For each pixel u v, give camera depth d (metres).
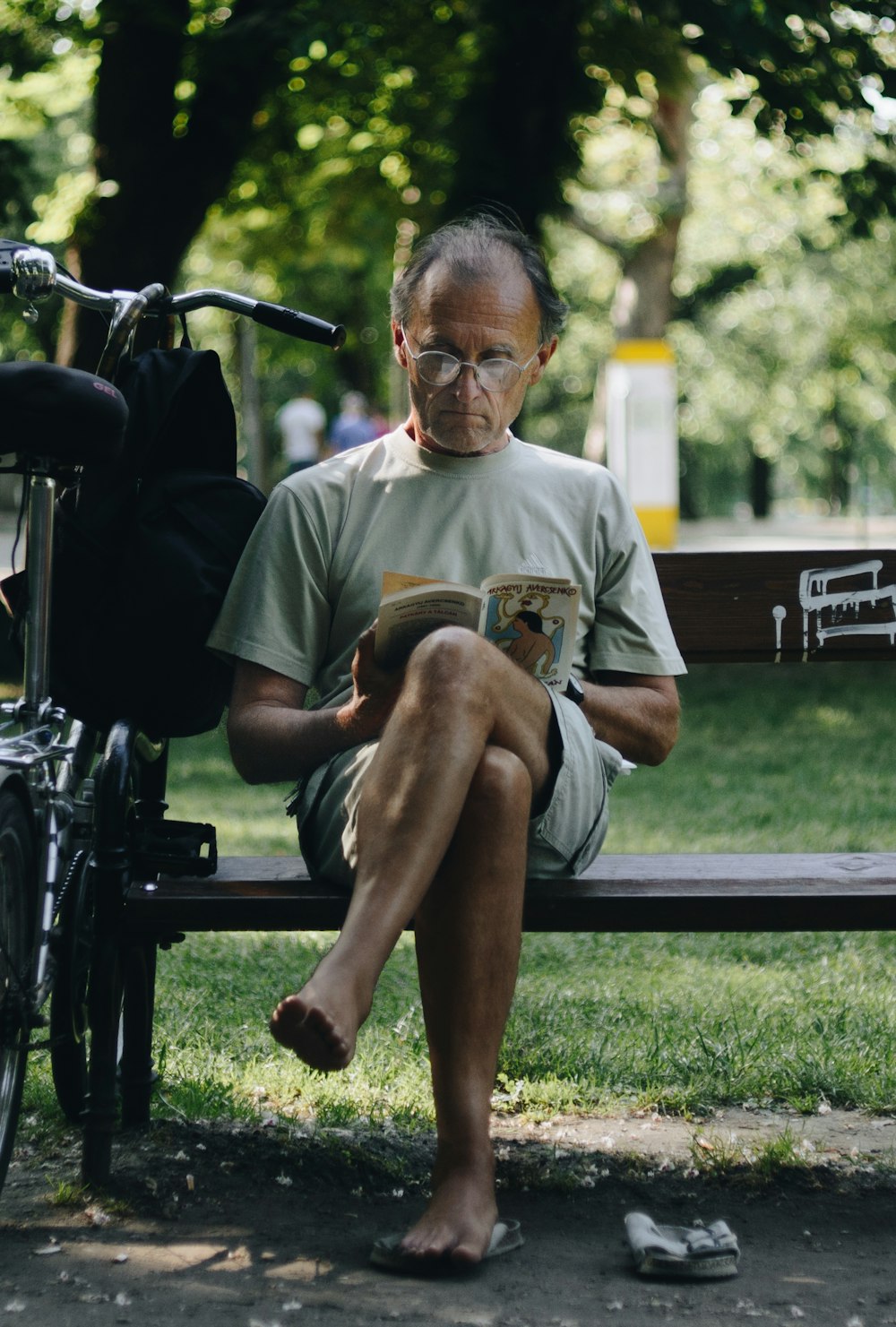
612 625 2.95
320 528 2.87
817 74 9.80
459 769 2.35
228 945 4.66
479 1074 2.40
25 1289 2.33
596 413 21.30
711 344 28.23
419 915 2.44
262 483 25.47
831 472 50.25
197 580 2.75
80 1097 2.93
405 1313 2.26
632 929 2.64
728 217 23.50
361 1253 2.48
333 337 2.91
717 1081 3.33
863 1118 3.19
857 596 3.41
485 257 2.83
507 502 2.88
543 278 2.91
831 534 33.62
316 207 15.65
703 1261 2.39
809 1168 2.87
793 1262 2.48
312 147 14.55
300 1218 2.64
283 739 2.73
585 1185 2.80
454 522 2.86
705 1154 2.89
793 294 25.33
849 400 33.00
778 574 3.40
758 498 49.19
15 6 11.65
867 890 2.66
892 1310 2.30
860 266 24.00
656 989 4.10
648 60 10.95
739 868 2.85
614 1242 2.56
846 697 10.95
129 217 11.12
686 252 24.30
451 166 10.83
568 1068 3.39
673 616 3.39
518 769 2.41
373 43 11.19
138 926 2.61
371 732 2.65
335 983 2.22
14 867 2.57
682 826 6.19
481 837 2.38
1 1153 2.58
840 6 9.62
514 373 2.84
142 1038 2.98
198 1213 2.64
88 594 2.74
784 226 23.39
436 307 2.81
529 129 10.27
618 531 2.95
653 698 2.90
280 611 2.84
